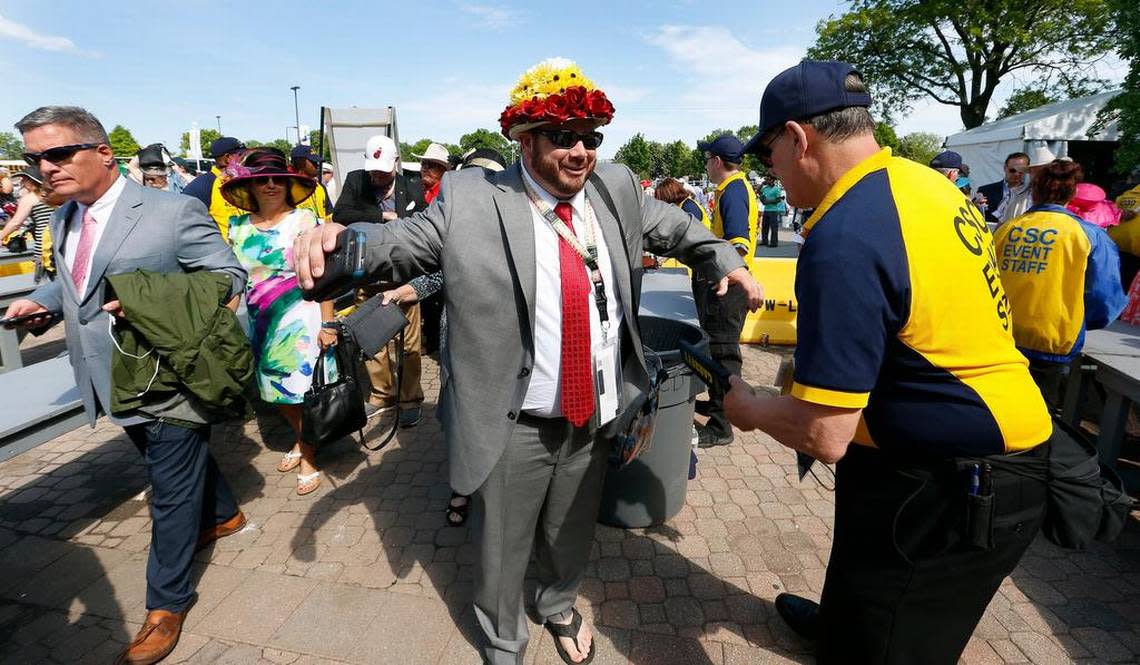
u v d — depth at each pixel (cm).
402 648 218
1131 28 785
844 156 131
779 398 138
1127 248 417
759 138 143
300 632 226
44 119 195
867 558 148
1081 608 235
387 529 293
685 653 216
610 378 175
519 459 175
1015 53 2041
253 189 298
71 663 216
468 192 154
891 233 120
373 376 414
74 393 272
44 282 541
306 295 143
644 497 282
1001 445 131
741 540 281
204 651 218
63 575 263
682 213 187
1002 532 136
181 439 216
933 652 152
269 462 365
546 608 212
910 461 138
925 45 2172
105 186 212
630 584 251
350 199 441
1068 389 345
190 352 202
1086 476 137
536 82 144
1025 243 280
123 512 315
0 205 953
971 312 126
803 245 130
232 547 279
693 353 172
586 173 154
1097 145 1170
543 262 161
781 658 214
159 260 219
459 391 164
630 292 171
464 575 258
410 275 155
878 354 121
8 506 320
